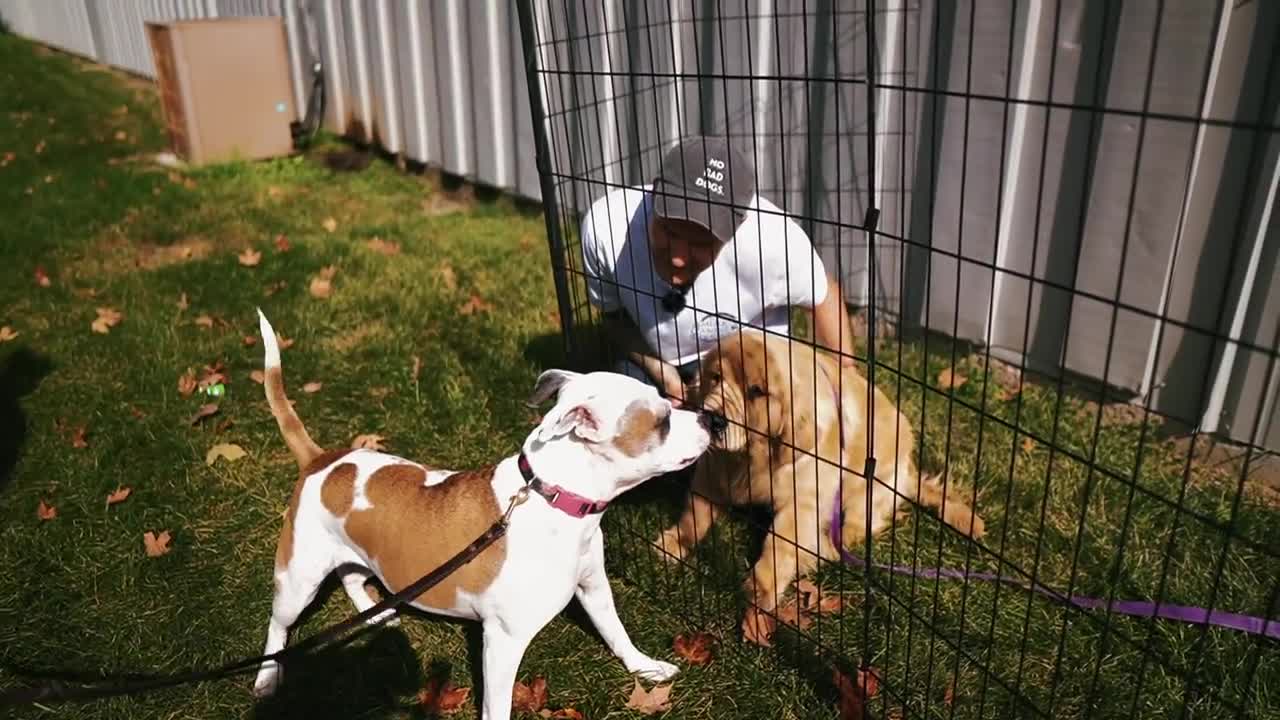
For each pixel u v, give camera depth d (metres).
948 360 4.98
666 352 4.09
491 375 4.89
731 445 3.24
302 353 5.18
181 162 9.23
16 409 4.67
